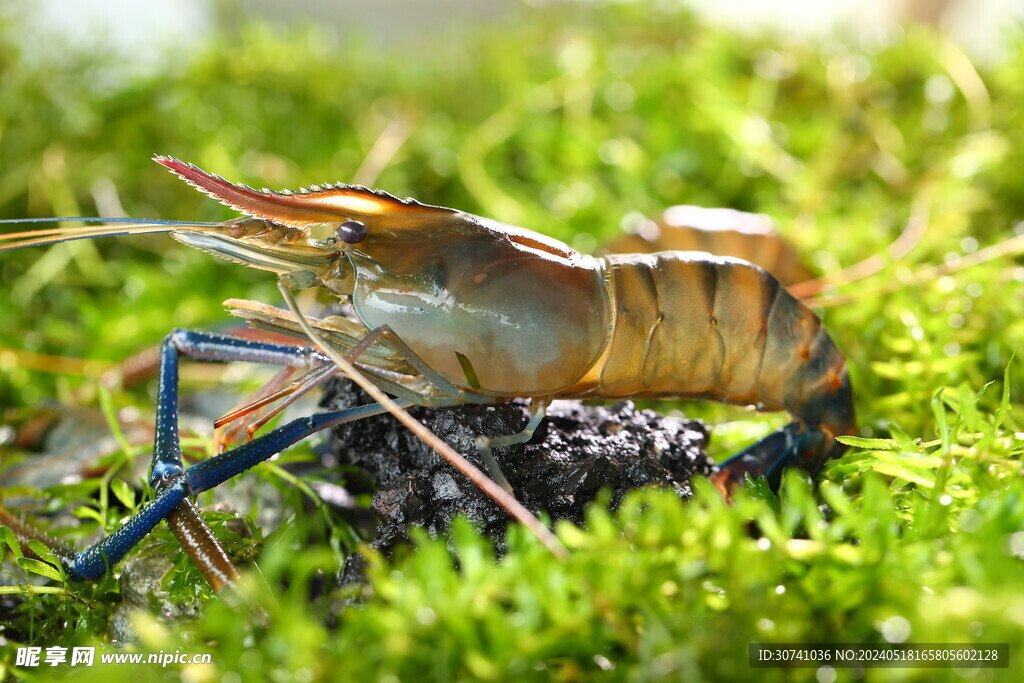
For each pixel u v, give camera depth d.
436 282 0.26
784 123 0.52
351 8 0.68
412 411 0.27
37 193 0.47
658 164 0.49
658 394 0.28
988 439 0.24
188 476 0.25
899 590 0.21
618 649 0.22
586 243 0.42
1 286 0.44
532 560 0.21
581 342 0.26
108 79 0.54
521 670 0.20
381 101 0.55
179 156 0.50
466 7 0.67
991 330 0.32
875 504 0.22
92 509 0.28
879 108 0.53
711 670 0.20
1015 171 0.43
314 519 0.27
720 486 0.27
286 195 0.25
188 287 0.42
